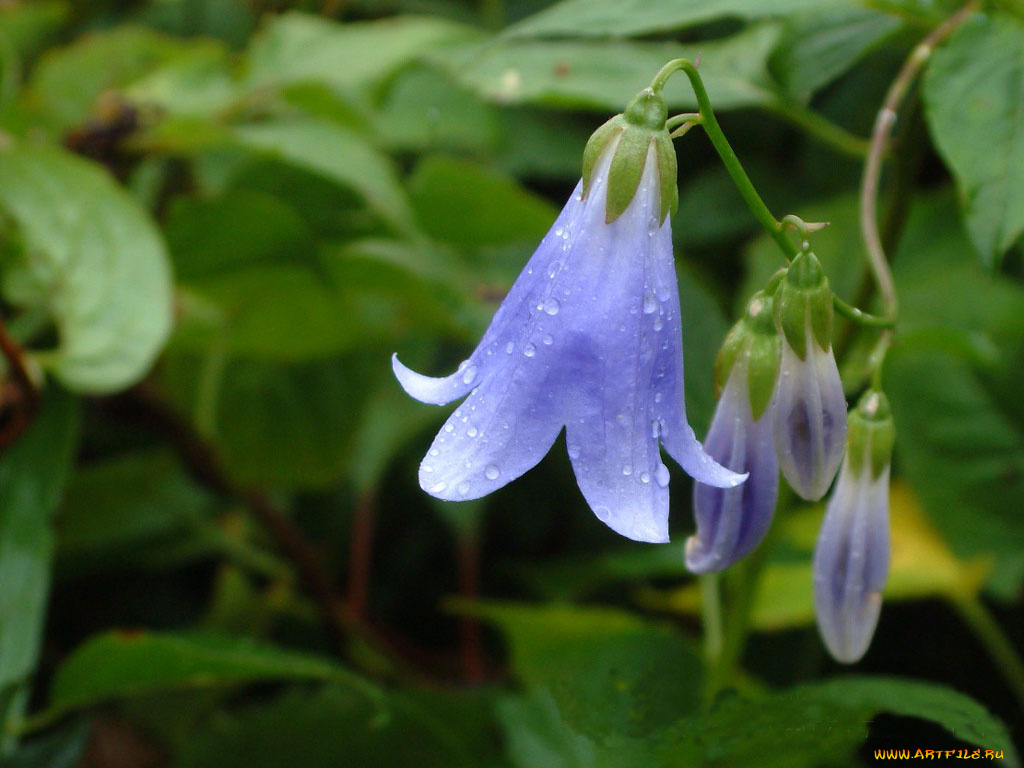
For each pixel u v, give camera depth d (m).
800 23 0.20
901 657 0.25
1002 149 0.18
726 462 0.17
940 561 0.25
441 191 0.24
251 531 0.28
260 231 0.23
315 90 0.24
